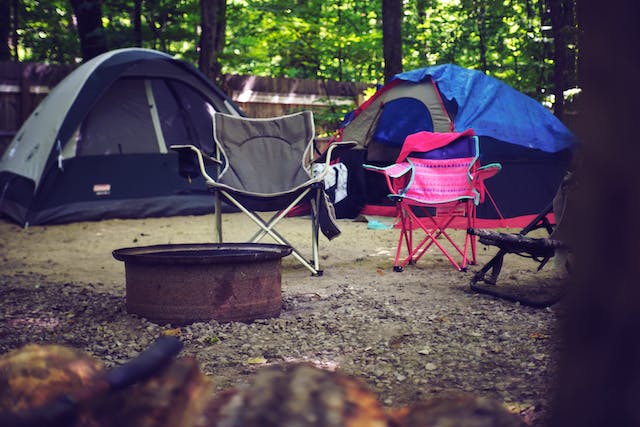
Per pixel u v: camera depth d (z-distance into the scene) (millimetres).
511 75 14547
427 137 6035
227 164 5945
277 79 13727
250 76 13477
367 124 9547
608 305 646
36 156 9047
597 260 652
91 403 688
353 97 14484
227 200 5648
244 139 6094
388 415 655
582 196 663
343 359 3385
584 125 662
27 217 8812
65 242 7598
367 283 5305
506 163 8672
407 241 6070
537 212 8836
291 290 5051
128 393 703
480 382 2959
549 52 12391
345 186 9633
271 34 16812
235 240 7656
